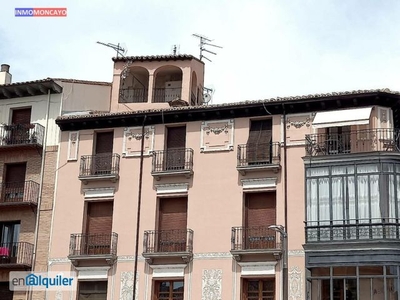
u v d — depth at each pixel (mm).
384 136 32062
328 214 30984
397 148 31703
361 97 32125
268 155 33188
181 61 41188
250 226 32906
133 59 41125
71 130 37125
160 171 34375
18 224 36938
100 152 36562
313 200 31406
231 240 32531
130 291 33469
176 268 33125
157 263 33469
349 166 31219
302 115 33344
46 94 38500
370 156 30984
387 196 30375
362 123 31391
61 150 37031
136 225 34344
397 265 29391
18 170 37969
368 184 30719
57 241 35500
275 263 31688
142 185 34906
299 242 31609
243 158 33500
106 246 34594
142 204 34594
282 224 32062
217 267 32531
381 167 30703
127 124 36125
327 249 30453
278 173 32844
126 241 34281
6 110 38969
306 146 32719
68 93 38500
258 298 31953
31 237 36094
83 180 35656
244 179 33281
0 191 37438
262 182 33000
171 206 34469
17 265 35250
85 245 34875
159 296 33375
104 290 34281
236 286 32000
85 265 34562
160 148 35219
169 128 35719
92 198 35531
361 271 29891
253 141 33688
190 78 40844
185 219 34062
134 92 41531
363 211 30469
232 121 34406
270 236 32312
